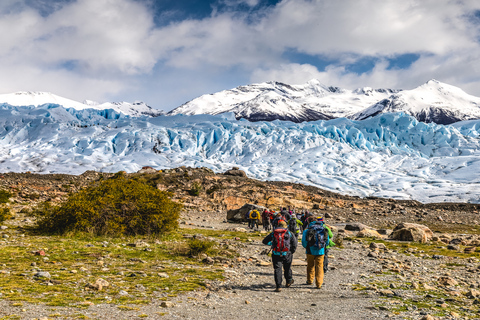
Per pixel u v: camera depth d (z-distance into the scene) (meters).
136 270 9.70
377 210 40.47
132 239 14.56
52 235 14.38
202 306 6.88
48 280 7.86
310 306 7.22
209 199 38.88
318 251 9.12
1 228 15.14
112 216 15.12
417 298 7.86
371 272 11.38
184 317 6.09
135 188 16.03
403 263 13.21
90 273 8.91
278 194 40.84
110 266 9.92
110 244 13.17
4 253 10.32
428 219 34.62
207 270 10.45
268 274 10.66
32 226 16.38
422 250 16.84
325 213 35.88
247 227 25.92
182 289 8.10
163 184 42.22
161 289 7.96
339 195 51.78
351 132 99.19
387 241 20.44
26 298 6.43
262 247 15.88
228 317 6.25
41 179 46.75
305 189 51.06
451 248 17.62
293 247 8.95
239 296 7.95
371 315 6.46
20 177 46.91
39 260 9.78
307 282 9.54
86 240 13.59
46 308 5.96
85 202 14.79
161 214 15.89
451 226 30.62
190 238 16.52
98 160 77.50
